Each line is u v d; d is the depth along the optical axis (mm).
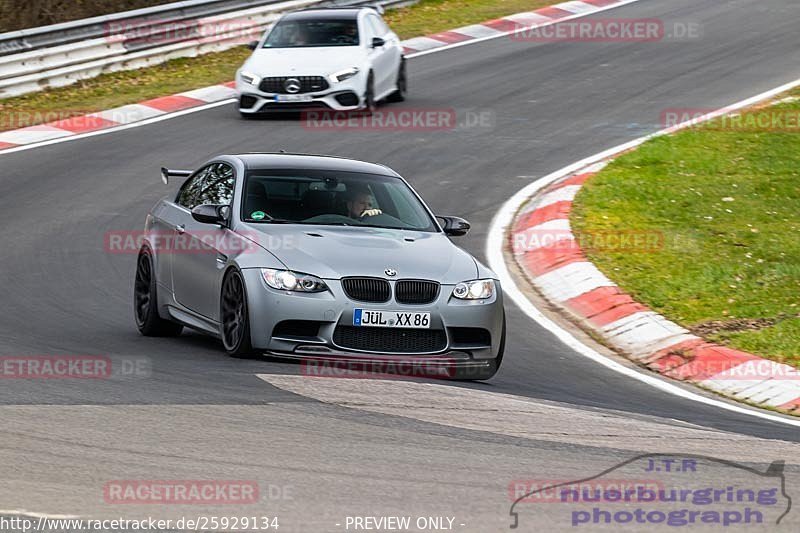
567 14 105375
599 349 37812
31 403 26156
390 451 23297
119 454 22344
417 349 30891
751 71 81688
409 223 34688
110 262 46469
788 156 59406
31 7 92000
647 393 32656
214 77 83000
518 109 74125
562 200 53812
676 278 43406
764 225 50062
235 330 31844
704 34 95438
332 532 18594
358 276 30688
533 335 38375
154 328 36594
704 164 58781
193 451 22688
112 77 81250
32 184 58250
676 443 25516
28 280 43406
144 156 63531
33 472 21125
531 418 27016
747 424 29391
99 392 27422
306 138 67062
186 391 27641
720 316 39594
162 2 97000
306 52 72500
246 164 35594
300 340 30422
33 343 33906
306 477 21344
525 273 46031
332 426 24984
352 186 35281
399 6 107062
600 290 42375
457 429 25391
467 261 32812
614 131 68188
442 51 92188
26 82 76438
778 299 41125
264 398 27141
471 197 56562
